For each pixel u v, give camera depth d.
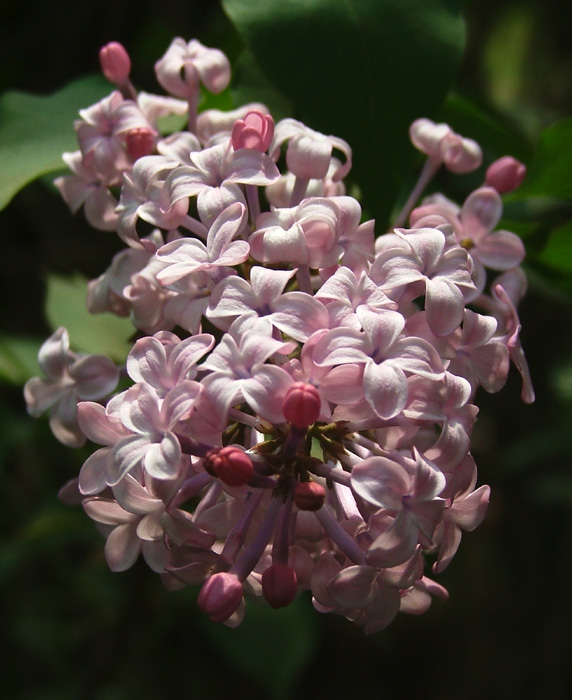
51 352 0.24
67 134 0.27
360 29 0.25
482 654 0.49
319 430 0.22
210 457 0.20
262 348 0.20
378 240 0.23
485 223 0.25
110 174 0.25
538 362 0.49
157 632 0.36
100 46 0.36
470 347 0.22
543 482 0.46
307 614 0.37
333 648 0.50
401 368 0.21
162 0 0.36
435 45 0.25
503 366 0.23
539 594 0.50
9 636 0.41
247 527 0.22
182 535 0.21
